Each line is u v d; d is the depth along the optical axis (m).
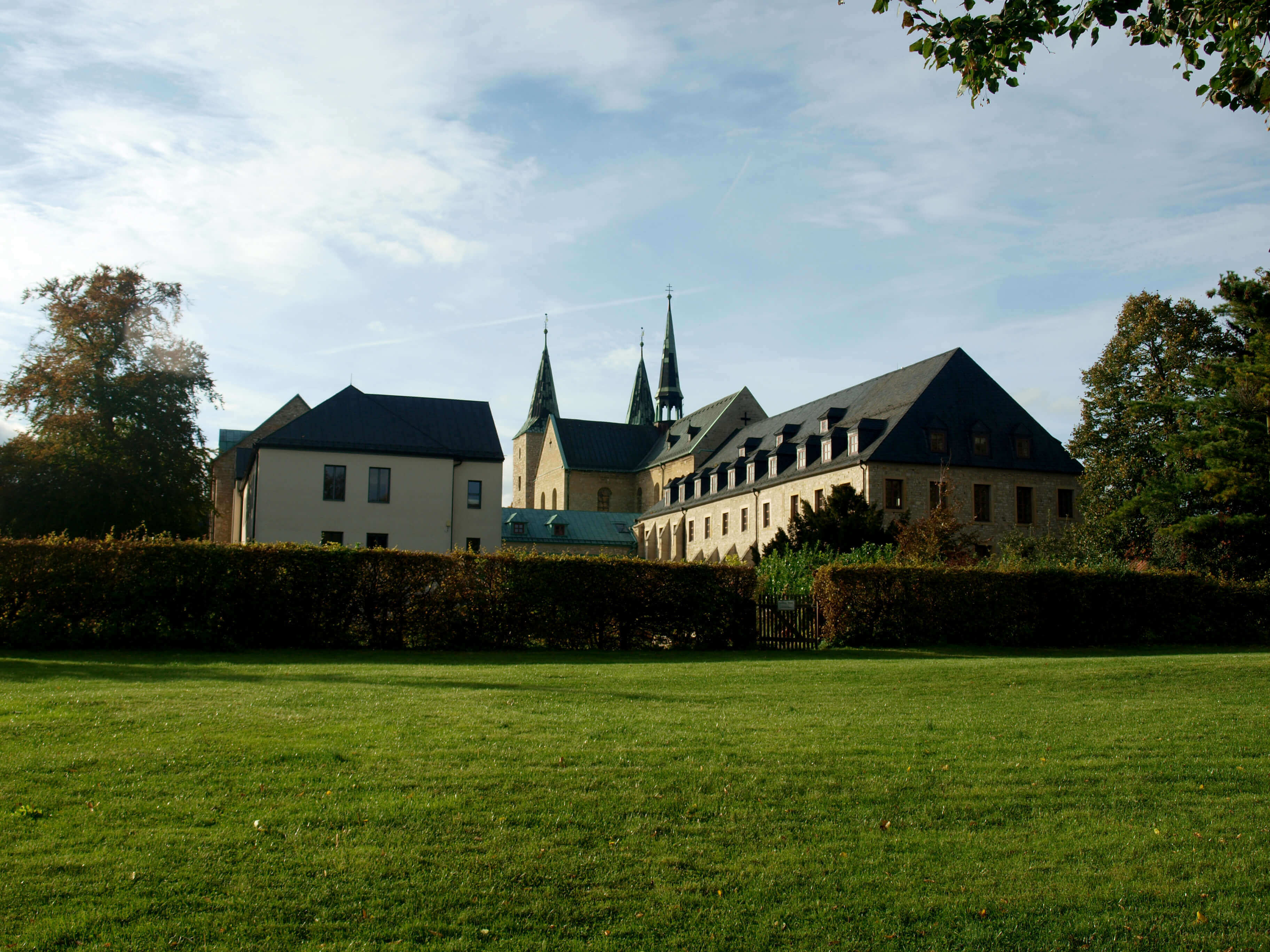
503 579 26.03
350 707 12.53
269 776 8.61
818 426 67.06
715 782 8.76
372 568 25.30
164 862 6.64
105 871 6.45
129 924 5.77
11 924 5.69
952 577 27.52
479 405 60.94
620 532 96.00
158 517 47.88
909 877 6.77
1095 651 26.44
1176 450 39.72
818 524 42.12
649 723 11.55
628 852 7.07
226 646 23.83
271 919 5.90
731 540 73.50
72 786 8.21
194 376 50.47
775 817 7.89
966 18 9.20
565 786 8.55
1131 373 49.97
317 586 24.84
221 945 5.57
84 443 46.16
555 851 7.05
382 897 6.23
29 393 46.47
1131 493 48.12
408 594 25.59
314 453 51.16
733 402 90.88
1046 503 57.53
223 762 9.04
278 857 6.78
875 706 13.62
